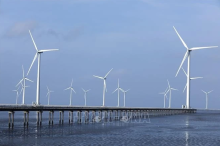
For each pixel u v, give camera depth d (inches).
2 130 3535.9
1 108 3321.9
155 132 3508.9
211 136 3206.2
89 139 2906.0
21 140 2802.7
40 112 4023.1
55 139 2881.4
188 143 2748.5
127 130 3690.9
